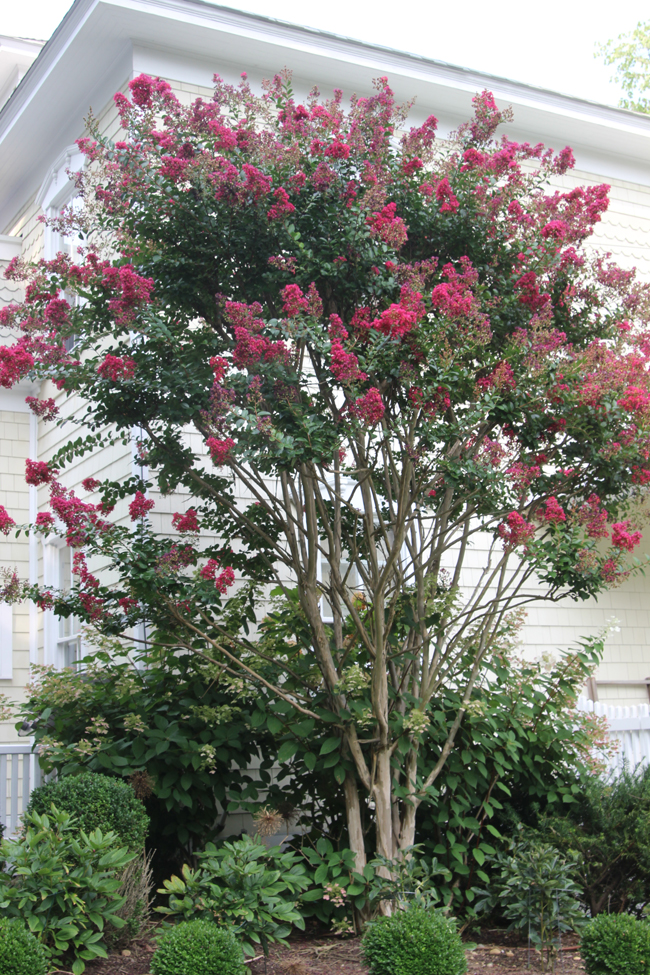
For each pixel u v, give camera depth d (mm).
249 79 7969
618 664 9000
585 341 5738
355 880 4629
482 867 5508
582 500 5789
